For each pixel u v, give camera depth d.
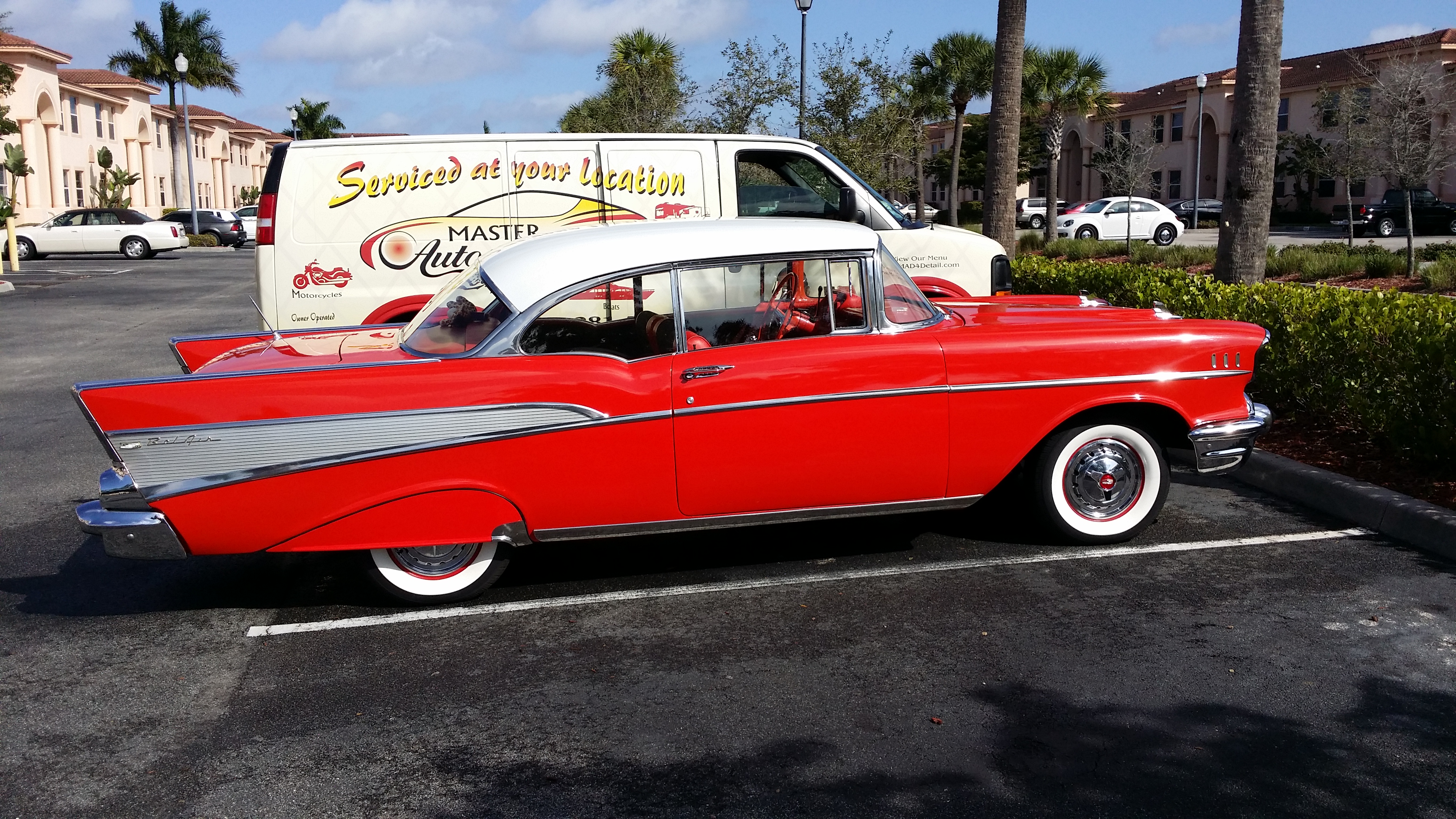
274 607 4.95
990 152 14.98
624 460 4.77
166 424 4.39
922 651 4.32
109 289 21.64
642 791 3.35
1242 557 5.35
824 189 8.29
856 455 5.00
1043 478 5.43
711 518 4.97
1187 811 3.19
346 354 4.94
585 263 4.81
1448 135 20.89
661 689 4.05
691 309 4.91
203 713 3.92
